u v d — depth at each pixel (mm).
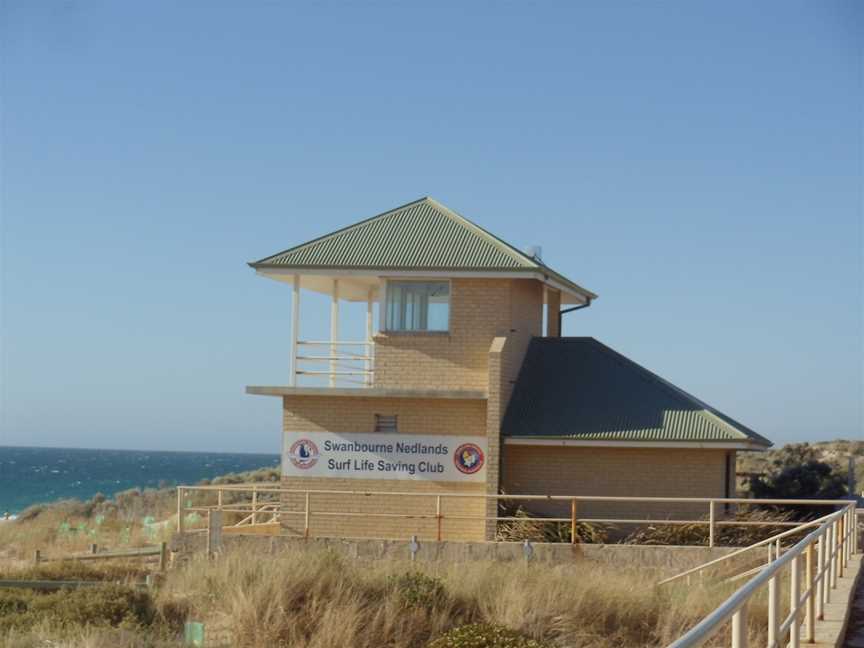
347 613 18000
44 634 17625
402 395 27828
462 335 28859
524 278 28953
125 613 19641
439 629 18094
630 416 28156
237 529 28234
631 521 25047
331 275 28906
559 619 18281
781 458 60562
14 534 40406
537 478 28328
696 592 20016
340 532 28000
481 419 27953
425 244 29375
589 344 30672
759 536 25969
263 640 17781
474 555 25062
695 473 27703
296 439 28453
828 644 12250
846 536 20328
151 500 62531
